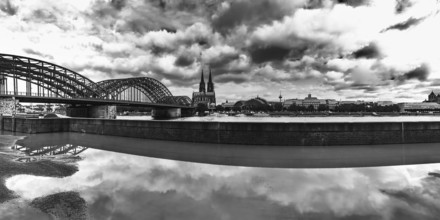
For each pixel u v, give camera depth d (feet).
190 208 27.68
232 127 80.33
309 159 56.34
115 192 32.81
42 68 239.71
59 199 29.84
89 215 25.43
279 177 41.32
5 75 217.36
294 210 27.43
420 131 76.79
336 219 25.03
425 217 25.35
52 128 126.41
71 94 271.08
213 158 58.18
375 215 25.91
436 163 51.11
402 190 33.88
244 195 32.24
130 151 68.18
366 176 41.55
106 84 329.52
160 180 39.01
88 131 120.88
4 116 143.23
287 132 75.61
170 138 90.48
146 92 416.26
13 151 67.46
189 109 545.44
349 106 650.43
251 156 60.39
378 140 75.31
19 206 27.53
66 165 48.70
